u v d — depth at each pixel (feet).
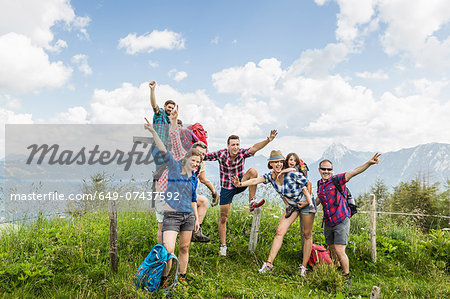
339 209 19.76
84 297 14.44
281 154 20.44
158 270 15.07
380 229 28.91
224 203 21.03
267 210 27.55
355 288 18.17
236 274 19.42
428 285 18.99
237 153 20.81
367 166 18.75
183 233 16.11
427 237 26.25
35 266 15.28
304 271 20.27
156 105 19.21
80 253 16.83
